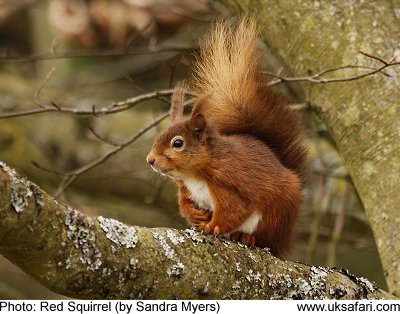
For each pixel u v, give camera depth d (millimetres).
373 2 9578
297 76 9867
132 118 14688
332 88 9539
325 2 9773
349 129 9305
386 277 8383
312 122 12344
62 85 15391
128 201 14344
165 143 8078
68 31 15336
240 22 9164
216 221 7848
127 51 12375
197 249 6852
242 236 7898
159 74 16516
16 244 5840
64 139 14375
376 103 9172
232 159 7906
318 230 12398
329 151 13477
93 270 6168
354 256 14844
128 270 6348
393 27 9438
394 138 8961
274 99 8648
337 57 9523
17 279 13539
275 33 10023
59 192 11031
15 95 15062
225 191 7840
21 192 5781
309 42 9734
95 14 15102
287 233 8023
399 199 8648
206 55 8695
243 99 8555
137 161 14086
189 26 13570
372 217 8812
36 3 16297
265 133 8570
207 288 6789
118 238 6352
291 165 8578
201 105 8195
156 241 6625
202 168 7922
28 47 18750
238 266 7012
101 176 12906
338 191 13516
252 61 8602
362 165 9109
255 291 7059
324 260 14070
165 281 6562
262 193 7848
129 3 14773
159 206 12930
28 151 14312
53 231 5941
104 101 15586
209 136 8008
